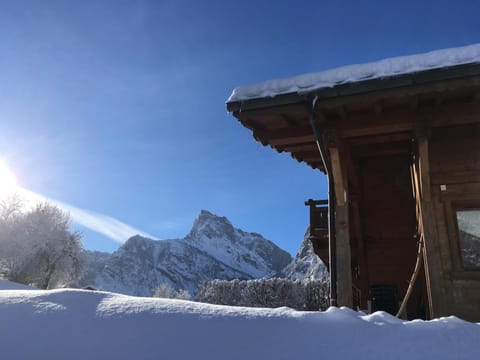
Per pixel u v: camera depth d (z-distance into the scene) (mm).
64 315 3039
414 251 10359
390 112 7543
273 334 2814
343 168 7969
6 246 38969
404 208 10602
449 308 6742
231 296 42344
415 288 10188
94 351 2695
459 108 7211
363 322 2926
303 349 2666
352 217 10617
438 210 7332
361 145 9750
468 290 6781
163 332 2848
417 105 7289
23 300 3260
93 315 3049
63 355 2666
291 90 7281
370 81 6789
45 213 41875
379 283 10406
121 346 2734
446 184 7449
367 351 2623
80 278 43219
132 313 3059
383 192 10797
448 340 2672
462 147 7578
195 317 3014
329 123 7805
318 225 11047
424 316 9820
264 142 8391
